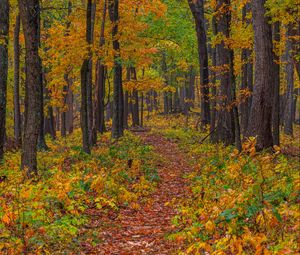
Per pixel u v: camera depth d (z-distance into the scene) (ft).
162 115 177.47
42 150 66.64
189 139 87.86
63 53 67.97
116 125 85.71
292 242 18.24
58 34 66.13
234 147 60.90
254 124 54.80
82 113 59.47
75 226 28.48
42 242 23.65
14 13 70.90
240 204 23.52
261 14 54.54
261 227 21.63
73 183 36.68
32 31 38.91
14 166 47.11
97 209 33.55
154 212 34.12
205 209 28.12
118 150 64.64
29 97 39.93
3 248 22.70
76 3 78.79
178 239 24.06
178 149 77.36
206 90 85.30
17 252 22.26
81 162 51.03
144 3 79.46
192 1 81.82
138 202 37.37
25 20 38.60
